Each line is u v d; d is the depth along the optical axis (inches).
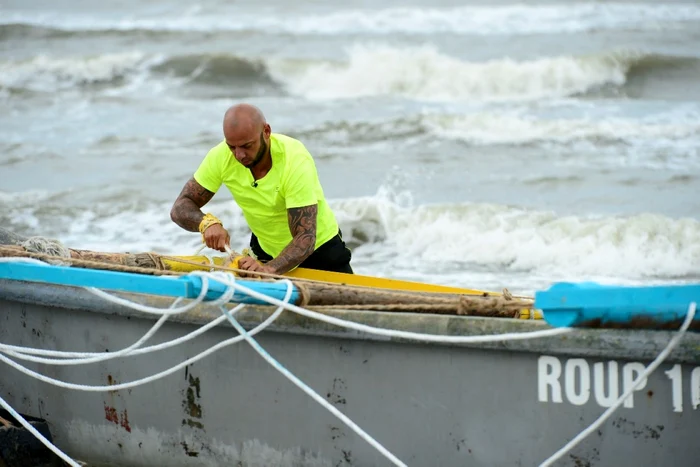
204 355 409.7
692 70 1716.3
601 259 907.4
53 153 1305.4
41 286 461.7
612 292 337.1
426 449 404.5
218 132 1428.4
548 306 350.6
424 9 2282.2
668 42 1911.9
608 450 373.1
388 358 400.8
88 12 2401.6
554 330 361.4
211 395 441.4
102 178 1183.6
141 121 1505.9
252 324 414.0
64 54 1930.4
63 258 444.8
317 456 427.5
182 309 399.9
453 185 1135.0
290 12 2295.8
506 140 1336.1
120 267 438.3
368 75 1772.9
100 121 1505.9
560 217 1002.1
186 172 1210.6
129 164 1248.8
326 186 1138.0
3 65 1840.6
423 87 1747.0
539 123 1409.9
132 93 1715.1
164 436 460.1
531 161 1234.0
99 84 1796.3
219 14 2311.8
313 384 418.9
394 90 1755.7
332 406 396.5
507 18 2176.4
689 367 354.0
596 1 2319.1
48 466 485.1
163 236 968.9
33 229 1002.1
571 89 1705.2
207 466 454.9
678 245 922.1
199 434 450.9
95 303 446.9
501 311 397.1
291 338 417.4
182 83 1786.4
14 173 1214.3
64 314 466.0
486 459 394.6
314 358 415.5
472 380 388.5
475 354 385.1
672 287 327.3
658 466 368.2
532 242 941.2
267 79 1803.6
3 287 473.7
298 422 426.6
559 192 1101.7
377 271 887.1
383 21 2175.2
